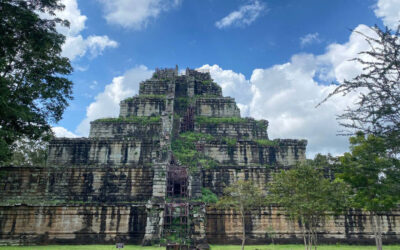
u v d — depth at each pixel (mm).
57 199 31484
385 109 8969
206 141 40125
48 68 22734
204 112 47594
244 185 24188
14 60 21438
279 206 29688
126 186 32344
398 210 30266
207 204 29359
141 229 28328
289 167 35406
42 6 20281
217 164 38281
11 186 31656
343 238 29328
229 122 44875
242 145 40188
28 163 41281
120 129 42406
